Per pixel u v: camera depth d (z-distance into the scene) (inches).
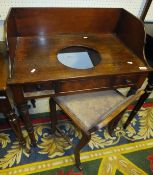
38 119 56.0
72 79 32.9
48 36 44.1
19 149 47.5
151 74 42.1
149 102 66.8
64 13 42.0
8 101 32.6
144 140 53.8
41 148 48.4
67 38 44.2
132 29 41.1
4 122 53.6
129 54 40.9
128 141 52.9
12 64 32.6
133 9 48.5
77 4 44.0
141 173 45.7
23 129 51.8
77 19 43.9
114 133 54.7
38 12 40.0
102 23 46.3
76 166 45.2
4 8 40.2
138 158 48.9
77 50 43.3
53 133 51.9
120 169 46.0
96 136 53.1
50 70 33.4
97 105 39.8
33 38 42.6
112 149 50.3
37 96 35.0
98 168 45.6
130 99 32.1
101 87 38.4
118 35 47.6
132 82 39.9
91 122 36.2
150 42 46.1
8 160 45.0
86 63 43.2
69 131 53.7
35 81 30.7
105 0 44.9
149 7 48.3
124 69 36.1
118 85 39.4
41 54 37.3
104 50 41.3
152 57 46.3
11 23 36.1
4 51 38.6
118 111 29.3
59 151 48.3
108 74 34.4
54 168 44.5
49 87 34.0
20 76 31.2
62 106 39.2
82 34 46.8
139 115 61.4
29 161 45.3
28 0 40.4
